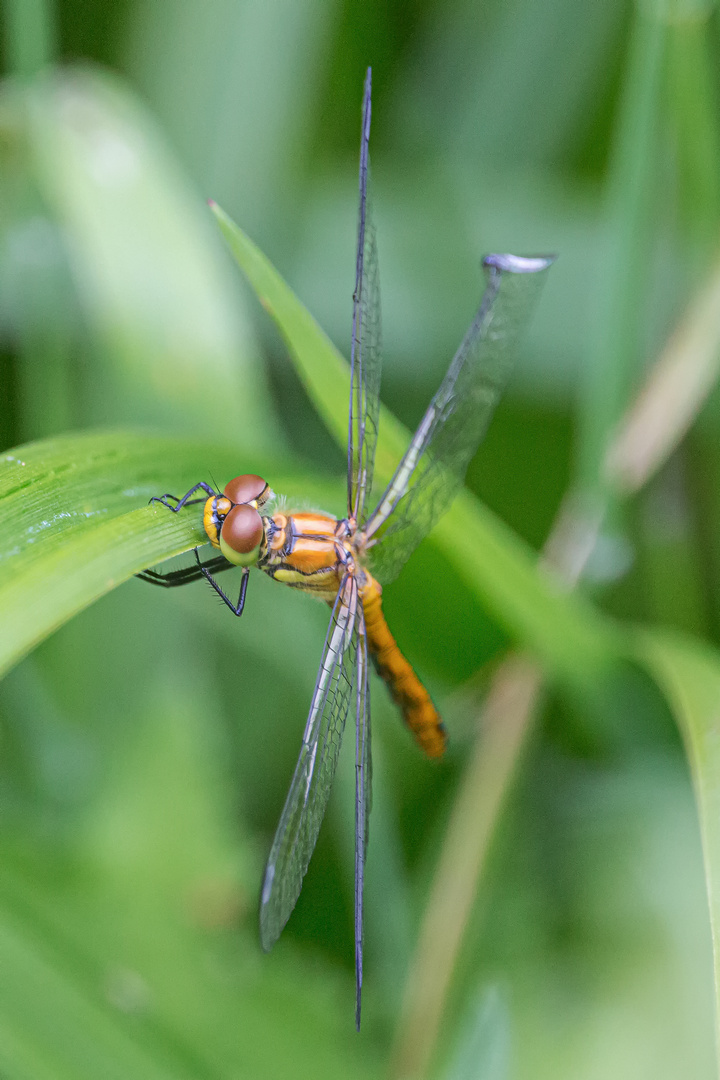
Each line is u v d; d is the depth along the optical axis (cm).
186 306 34
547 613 33
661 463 35
